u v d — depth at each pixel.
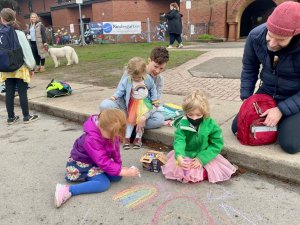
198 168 2.95
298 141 2.94
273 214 2.48
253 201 2.66
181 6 20.98
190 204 2.66
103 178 2.91
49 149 3.91
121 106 3.87
